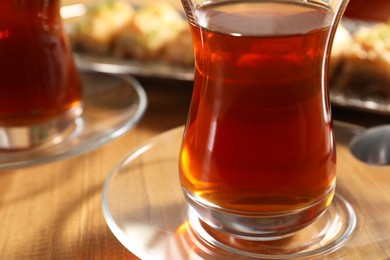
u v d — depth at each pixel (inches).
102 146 14.6
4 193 12.9
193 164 10.5
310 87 10.0
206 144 10.3
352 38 19.4
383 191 12.2
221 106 10.0
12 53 13.4
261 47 9.5
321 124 10.3
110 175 12.8
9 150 14.2
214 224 10.6
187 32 19.6
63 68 14.2
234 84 9.8
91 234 11.6
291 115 9.9
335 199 12.0
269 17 9.9
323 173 10.3
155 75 17.6
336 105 15.9
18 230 11.8
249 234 10.5
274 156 9.9
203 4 10.1
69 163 14.0
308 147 10.1
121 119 15.4
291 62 9.7
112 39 21.1
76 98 14.7
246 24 9.7
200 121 10.4
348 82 17.4
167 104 16.8
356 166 13.0
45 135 14.3
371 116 16.0
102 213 12.2
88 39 20.8
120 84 17.2
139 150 13.6
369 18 21.6
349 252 10.7
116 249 11.3
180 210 11.8
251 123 9.9
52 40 13.9
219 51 9.8
